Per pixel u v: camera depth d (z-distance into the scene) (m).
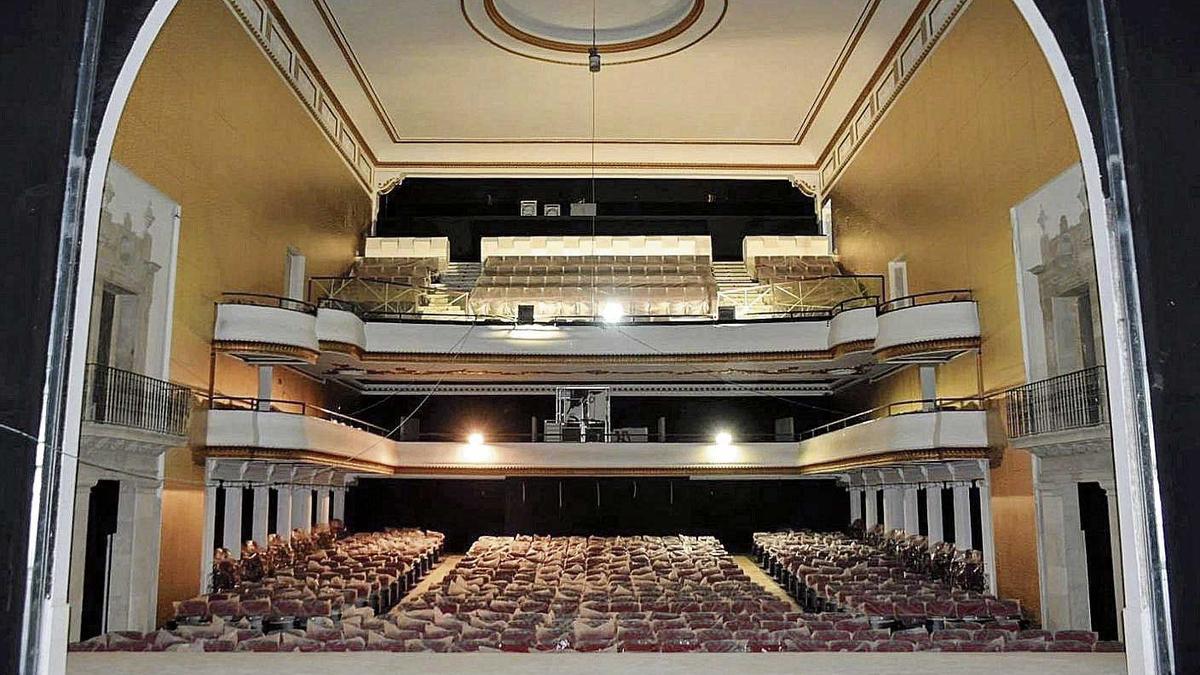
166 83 12.17
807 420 23.69
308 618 10.85
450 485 24.56
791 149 22.97
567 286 21.45
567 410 23.80
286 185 16.83
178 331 12.82
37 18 2.33
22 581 2.13
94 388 10.71
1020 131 12.62
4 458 2.17
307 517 18.58
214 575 13.62
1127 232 2.33
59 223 2.26
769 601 11.45
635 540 20.91
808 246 22.72
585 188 24.39
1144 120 2.34
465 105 20.38
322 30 16.66
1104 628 11.82
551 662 2.41
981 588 13.84
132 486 11.88
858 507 23.30
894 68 17.47
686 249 23.50
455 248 23.72
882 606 11.22
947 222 15.23
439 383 23.17
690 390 24.06
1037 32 2.58
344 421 22.52
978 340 14.24
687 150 22.94
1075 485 12.27
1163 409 2.24
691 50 17.58
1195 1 2.38
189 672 2.29
